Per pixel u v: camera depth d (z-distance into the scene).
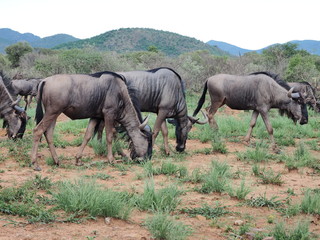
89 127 9.12
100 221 5.23
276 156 10.74
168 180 7.82
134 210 5.82
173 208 5.85
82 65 33.25
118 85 9.05
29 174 8.07
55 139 12.35
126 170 8.74
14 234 4.57
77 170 8.55
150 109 10.41
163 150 11.01
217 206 6.01
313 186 7.70
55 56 35.47
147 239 4.63
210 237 4.84
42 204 5.72
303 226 4.94
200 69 32.09
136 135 9.37
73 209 5.38
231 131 15.72
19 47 65.56
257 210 6.05
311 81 29.28
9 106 11.59
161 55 39.53
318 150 12.29
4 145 11.16
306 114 13.53
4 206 5.40
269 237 4.71
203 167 9.19
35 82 23.47
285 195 6.96
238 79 12.69
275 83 12.40
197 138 13.57
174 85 10.48
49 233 4.67
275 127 16.41
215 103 13.16
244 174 8.48
